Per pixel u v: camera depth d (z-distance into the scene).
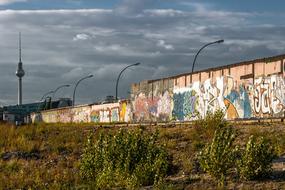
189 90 37.53
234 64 31.67
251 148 12.78
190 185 12.85
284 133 18.30
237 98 31.14
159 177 13.26
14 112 140.75
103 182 14.09
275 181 12.18
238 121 25.23
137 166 13.98
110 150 14.88
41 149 23.19
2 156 21.95
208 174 13.73
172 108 40.28
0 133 28.52
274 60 27.70
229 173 13.30
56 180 16.34
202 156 13.73
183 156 16.64
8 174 18.06
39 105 132.25
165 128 25.62
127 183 13.59
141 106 47.09
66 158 20.78
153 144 14.96
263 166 12.54
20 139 25.19
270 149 13.01
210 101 34.41
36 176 17.25
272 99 27.69
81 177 15.88
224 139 13.55
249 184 12.17
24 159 21.28
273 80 27.66
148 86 45.44
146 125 32.03
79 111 70.06
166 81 41.62
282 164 13.75
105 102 63.28
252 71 29.72
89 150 16.05
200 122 21.78
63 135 27.17
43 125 35.94
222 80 33.00
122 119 53.91
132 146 14.62
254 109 29.41
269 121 23.42
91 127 32.69
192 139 19.72
